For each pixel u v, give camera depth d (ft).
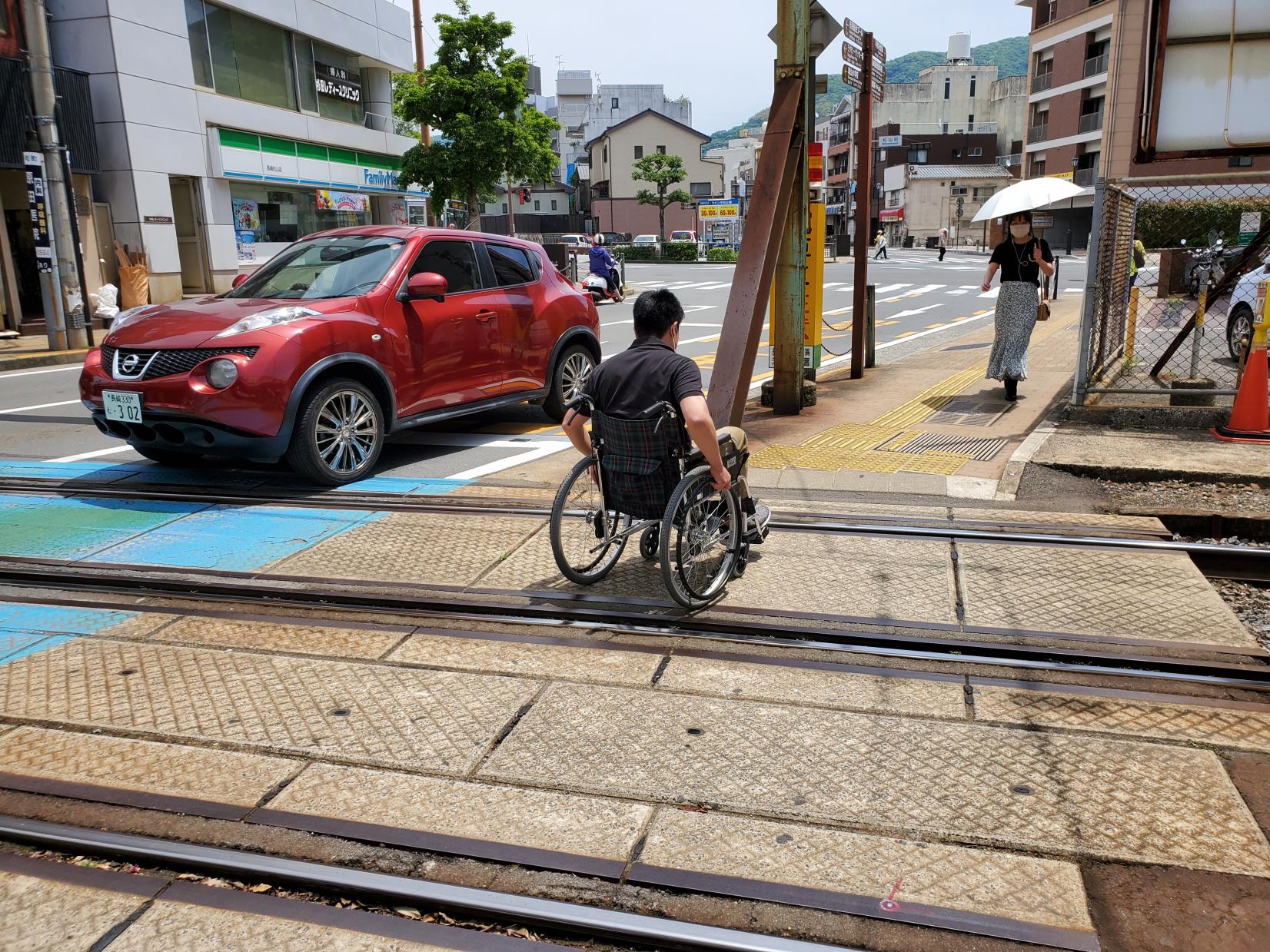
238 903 7.51
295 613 13.23
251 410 18.11
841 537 15.89
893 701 10.57
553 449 23.58
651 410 12.62
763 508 15.33
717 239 205.05
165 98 63.82
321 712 10.43
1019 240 25.98
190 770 9.29
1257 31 20.80
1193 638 11.94
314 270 22.06
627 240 224.53
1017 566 14.47
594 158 274.16
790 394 26.12
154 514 17.84
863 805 8.59
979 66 269.03
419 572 14.60
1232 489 18.33
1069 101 172.86
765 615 12.79
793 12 22.90
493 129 80.79
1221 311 46.60
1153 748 9.51
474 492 19.16
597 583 14.19
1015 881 7.55
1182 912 7.21
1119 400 25.91
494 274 24.43
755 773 9.16
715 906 7.34
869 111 30.94
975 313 64.08
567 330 26.27
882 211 265.75
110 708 10.52
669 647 12.04
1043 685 10.87
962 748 9.56
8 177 56.29
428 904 7.43
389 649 12.03
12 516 17.79
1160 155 22.04
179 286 65.82
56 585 14.37
